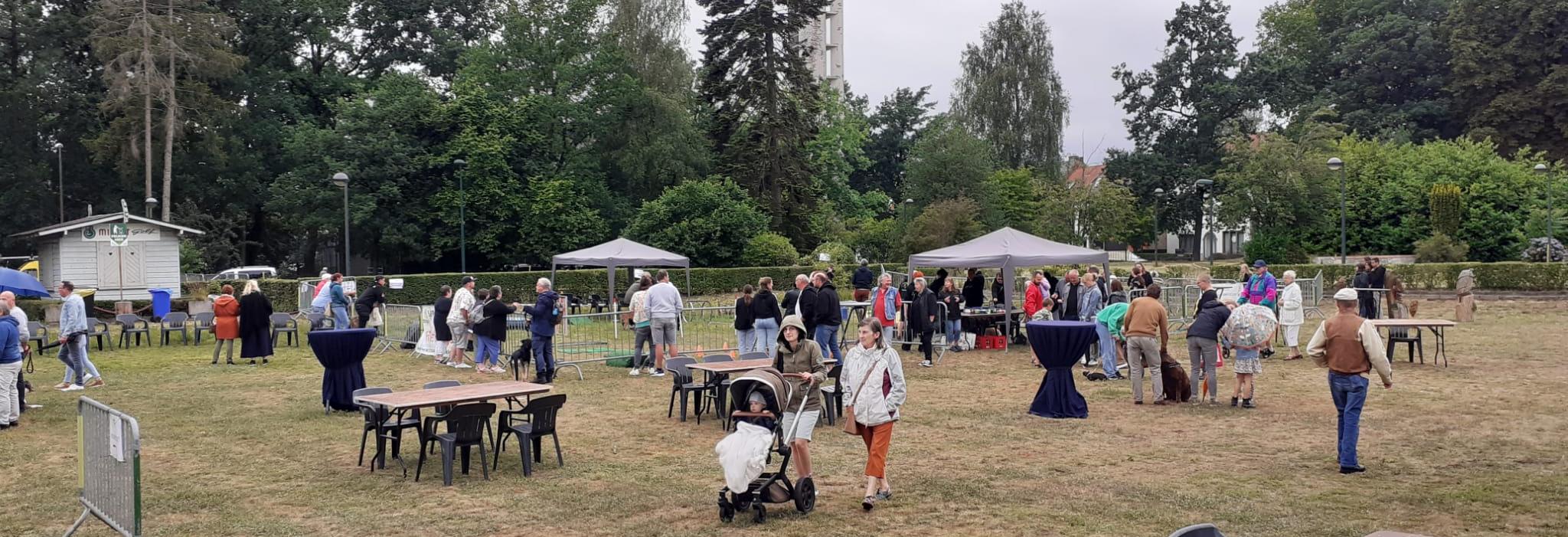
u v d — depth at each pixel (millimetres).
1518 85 59406
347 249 34531
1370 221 51062
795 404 8508
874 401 8336
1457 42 60219
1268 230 49562
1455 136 64688
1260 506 8430
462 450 9875
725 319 24406
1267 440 11367
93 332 25188
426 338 20719
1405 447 10828
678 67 54438
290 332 22828
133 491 6652
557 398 10102
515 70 51688
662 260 29094
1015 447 11023
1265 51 68875
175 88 43062
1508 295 35125
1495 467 9898
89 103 46875
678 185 52281
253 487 9398
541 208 47188
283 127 50531
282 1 50719
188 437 11938
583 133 53469
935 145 56688
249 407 14148
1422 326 17891
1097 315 16484
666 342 17438
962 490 9070
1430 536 7262
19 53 47469
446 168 49125
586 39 53062
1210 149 64500
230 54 43938
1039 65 63688
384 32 55219
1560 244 45875
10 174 46781
